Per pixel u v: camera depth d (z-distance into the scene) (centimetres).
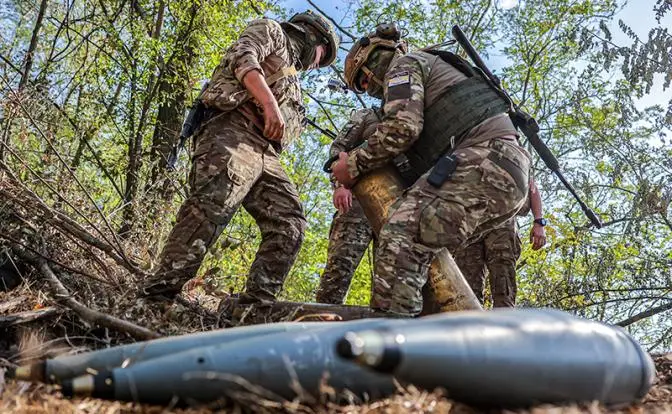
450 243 357
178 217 402
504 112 390
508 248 596
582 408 232
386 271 354
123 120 1018
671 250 1067
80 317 339
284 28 458
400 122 377
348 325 252
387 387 243
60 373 251
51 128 616
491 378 206
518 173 373
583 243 1049
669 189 973
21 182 473
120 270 489
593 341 237
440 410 231
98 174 984
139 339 335
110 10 1109
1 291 417
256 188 427
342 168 399
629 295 1002
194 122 416
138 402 225
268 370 231
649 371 265
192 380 225
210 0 1042
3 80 589
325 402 238
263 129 421
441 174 362
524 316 227
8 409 235
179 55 1030
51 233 469
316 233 1277
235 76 414
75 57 1012
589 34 980
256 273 420
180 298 407
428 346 195
